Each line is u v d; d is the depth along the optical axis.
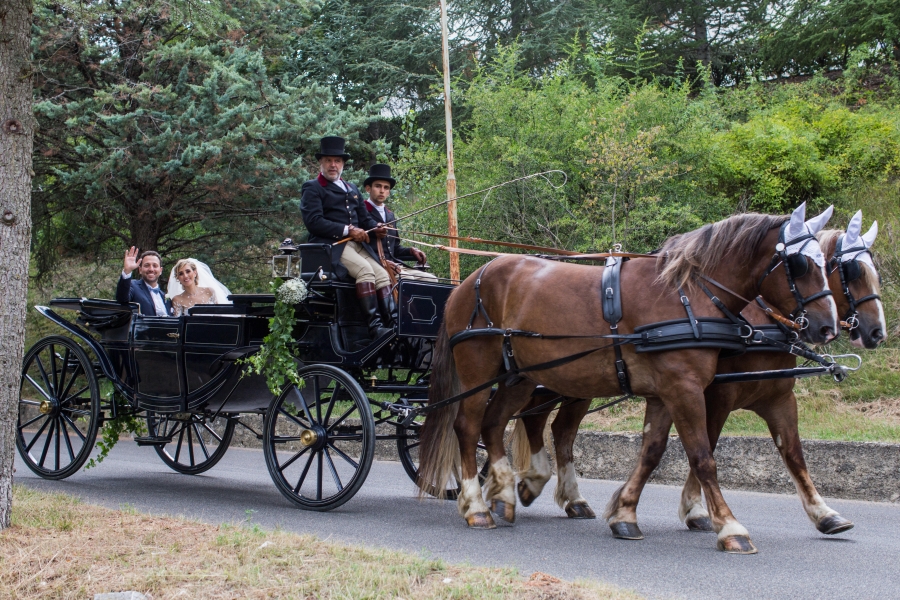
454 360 6.36
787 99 17.28
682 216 11.68
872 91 17.42
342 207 7.31
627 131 12.62
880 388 9.52
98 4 13.41
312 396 6.85
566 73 14.65
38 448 11.38
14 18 5.05
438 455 6.23
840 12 18.41
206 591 3.82
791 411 5.66
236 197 13.75
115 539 4.75
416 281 6.88
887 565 4.73
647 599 3.84
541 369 5.63
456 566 4.31
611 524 5.54
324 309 6.97
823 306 4.99
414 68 21.80
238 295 7.05
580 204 12.47
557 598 3.74
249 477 8.71
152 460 10.19
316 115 13.94
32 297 17.38
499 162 12.91
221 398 7.35
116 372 8.04
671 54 21.12
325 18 22.88
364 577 3.99
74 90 13.84
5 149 5.03
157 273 8.56
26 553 4.41
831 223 12.73
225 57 14.36
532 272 5.88
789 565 4.72
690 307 5.12
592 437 8.71
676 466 8.18
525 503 6.55
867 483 7.25
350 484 6.39
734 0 21.66
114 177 13.13
